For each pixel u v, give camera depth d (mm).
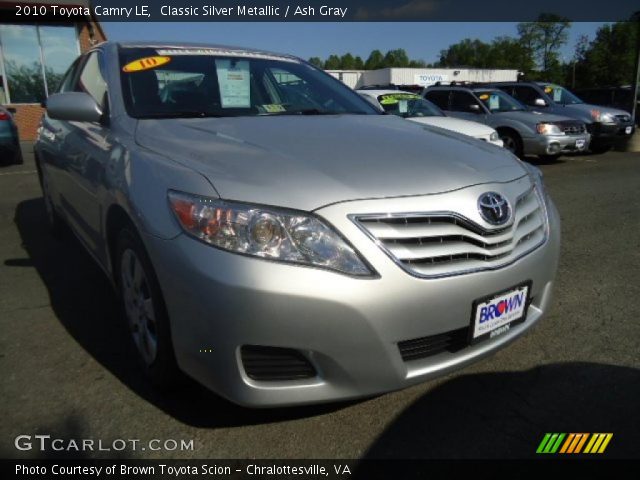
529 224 2301
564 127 9750
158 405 2248
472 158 2350
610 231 5105
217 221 1821
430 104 8898
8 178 8039
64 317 3066
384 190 1930
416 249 1891
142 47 3277
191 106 2885
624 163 10328
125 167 2307
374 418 2184
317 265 1780
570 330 2979
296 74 3514
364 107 3475
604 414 2221
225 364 1836
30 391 2340
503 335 2205
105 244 2600
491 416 2203
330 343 1805
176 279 1876
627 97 16266
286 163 2041
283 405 1873
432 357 2037
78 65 3904
